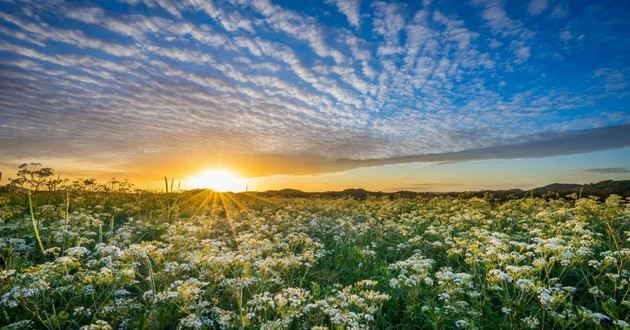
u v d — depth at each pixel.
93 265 7.14
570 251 7.25
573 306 7.13
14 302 5.62
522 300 6.42
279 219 16.69
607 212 11.81
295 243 11.20
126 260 7.40
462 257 10.34
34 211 15.50
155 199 25.23
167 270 7.46
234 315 6.07
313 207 25.34
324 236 14.27
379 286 8.75
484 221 14.47
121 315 6.18
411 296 7.23
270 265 7.79
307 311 6.17
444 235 12.62
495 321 6.38
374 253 10.69
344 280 9.52
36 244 10.23
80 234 11.52
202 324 5.80
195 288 6.21
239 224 15.17
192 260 7.89
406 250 11.91
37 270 6.32
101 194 24.97
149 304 6.46
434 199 26.61
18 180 20.70
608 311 5.86
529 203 18.92
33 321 5.92
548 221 12.81
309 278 9.41
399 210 23.06
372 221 16.62
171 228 12.23
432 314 6.42
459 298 7.18
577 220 11.95
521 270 6.43
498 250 7.63
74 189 24.44
